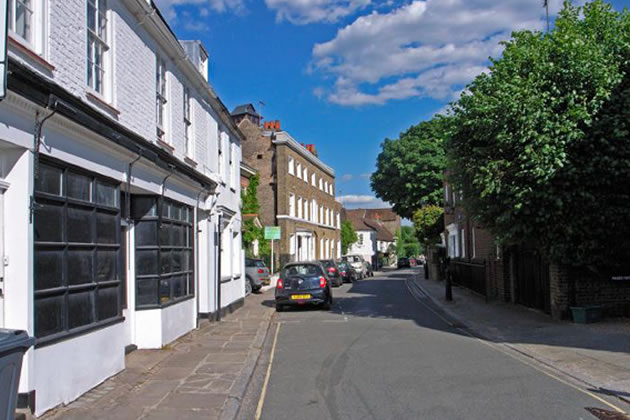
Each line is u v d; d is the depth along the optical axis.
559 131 11.24
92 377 6.93
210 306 14.01
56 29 6.53
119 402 6.45
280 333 12.45
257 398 6.84
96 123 6.78
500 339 10.76
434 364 8.55
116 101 8.41
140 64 9.52
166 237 10.41
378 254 77.50
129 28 9.05
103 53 8.25
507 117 11.65
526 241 13.34
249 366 8.55
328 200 50.56
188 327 11.75
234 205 17.83
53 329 5.98
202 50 15.04
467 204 13.62
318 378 7.80
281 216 37.09
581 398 6.52
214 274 14.38
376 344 10.50
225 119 16.14
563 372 7.86
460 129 12.90
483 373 7.89
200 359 9.09
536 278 14.77
